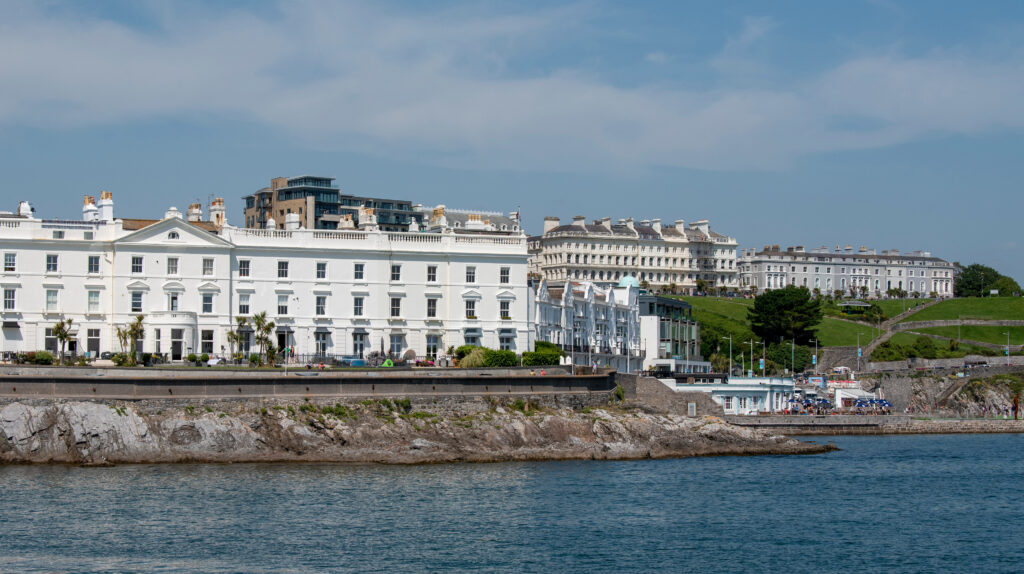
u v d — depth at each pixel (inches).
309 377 4736.7
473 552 3179.1
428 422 4778.5
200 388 4606.3
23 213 5994.1
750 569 3100.4
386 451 4581.7
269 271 5797.2
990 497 4335.6
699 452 5236.2
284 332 5787.4
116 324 5580.7
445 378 4943.4
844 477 4726.9
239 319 5684.1
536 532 3435.0
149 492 3858.3
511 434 4817.9
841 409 7711.6
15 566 2947.8
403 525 3474.4
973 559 3272.6
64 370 4584.2
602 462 4808.1
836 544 3420.3
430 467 4498.0
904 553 3329.2
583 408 5265.8
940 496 4333.2
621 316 7711.6
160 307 5629.9
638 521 3631.9
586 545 3292.3
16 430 4397.1
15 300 5521.7
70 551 3097.9
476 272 6028.5
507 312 6053.2
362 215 6264.8
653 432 5201.8
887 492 4379.9
